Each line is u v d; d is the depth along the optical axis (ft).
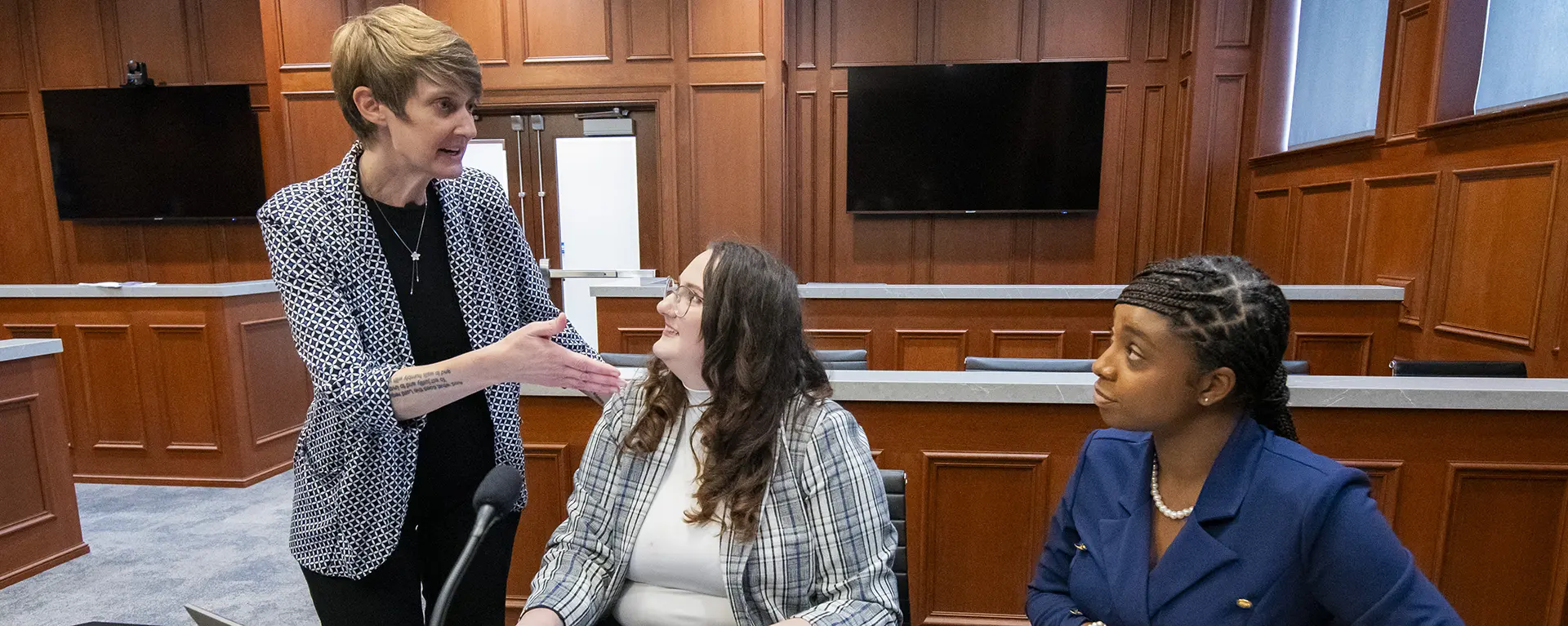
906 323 11.55
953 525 5.39
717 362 3.10
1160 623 2.67
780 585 3.10
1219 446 2.65
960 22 15.84
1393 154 10.92
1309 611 2.52
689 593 3.26
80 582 7.65
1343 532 2.37
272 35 13.97
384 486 3.33
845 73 16.12
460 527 3.81
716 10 13.96
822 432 3.17
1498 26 9.45
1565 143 8.02
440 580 3.90
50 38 16.14
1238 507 2.54
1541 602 4.94
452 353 3.67
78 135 16.16
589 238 15.49
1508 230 8.75
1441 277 9.86
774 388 3.14
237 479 10.46
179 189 16.21
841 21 16.01
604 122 14.78
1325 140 13.20
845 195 16.47
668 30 14.05
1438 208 9.90
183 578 7.74
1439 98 9.98
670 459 3.32
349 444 3.25
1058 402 5.07
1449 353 9.70
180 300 10.16
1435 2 10.01
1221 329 2.38
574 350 4.13
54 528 8.02
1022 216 16.47
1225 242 15.38
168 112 15.90
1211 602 2.57
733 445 3.11
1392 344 10.74
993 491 5.32
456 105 3.11
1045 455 5.19
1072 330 11.37
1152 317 2.46
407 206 3.52
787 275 3.22
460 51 3.06
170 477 10.53
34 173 16.70
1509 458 4.83
